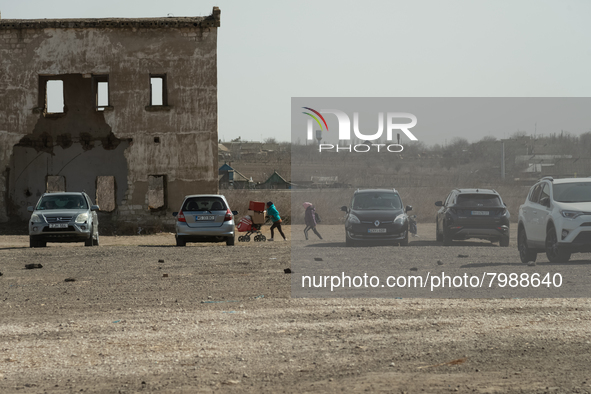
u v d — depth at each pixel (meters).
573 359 9.76
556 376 8.86
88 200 36.56
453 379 8.77
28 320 13.44
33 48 52.59
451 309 14.21
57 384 8.84
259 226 39.97
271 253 28.58
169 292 17.20
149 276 20.73
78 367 9.70
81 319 13.44
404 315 13.55
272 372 9.29
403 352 10.34
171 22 52.44
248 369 9.47
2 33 52.50
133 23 52.31
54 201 35.25
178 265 23.88
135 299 16.06
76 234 33.06
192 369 9.49
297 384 8.66
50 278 20.50
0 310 14.71
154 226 51.75
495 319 12.98
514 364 9.52
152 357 10.23
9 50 52.53
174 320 13.17
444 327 12.25
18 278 20.58
